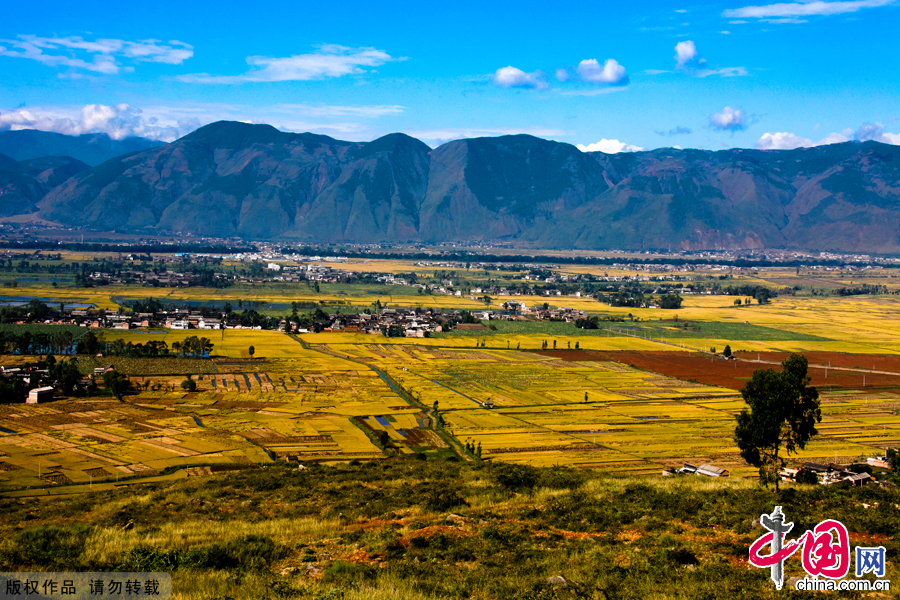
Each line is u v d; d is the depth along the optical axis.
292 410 150.50
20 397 151.62
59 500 71.31
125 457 109.31
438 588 28.20
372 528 40.75
